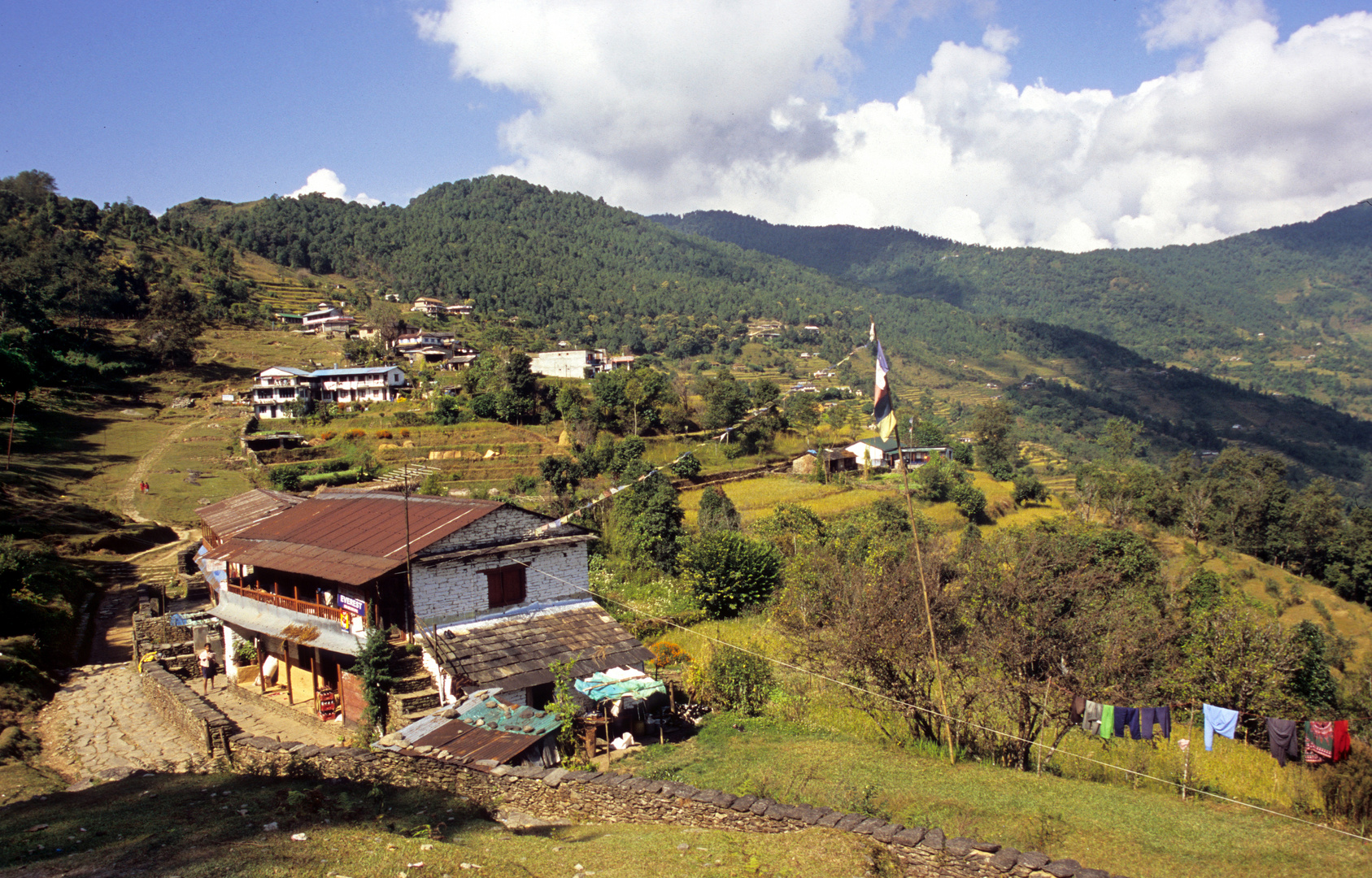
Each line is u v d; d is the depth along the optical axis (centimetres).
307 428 8994
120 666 2895
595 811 1388
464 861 1054
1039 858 1037
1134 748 1916
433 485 6775
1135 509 8631
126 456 7562
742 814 1277
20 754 1827
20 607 3103
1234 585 5394
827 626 2538
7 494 5431
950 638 2005
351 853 1042
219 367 11388
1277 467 10044
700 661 2720
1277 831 1412
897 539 4775
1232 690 2098
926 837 1114
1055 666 1872
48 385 9256
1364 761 1577
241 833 1128
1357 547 7162
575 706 1955
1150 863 1271
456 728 1720
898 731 2042
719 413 9756
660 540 4278
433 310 18362
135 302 12838
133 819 1209
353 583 2075
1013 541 2764
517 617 2358
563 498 5853
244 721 2292
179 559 4428
